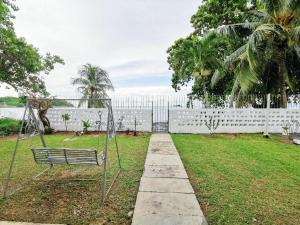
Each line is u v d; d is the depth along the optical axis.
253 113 11.95
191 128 12.13
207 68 14.55
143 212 3.12
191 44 13.96
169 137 10.38
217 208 3.36
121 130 12.39
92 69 20.33
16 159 6.19
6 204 3.51
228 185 4.28
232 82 16.78
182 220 2.91
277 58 13.12
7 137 10.60
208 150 7.42
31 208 3.38
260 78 14.10
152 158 6.24
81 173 5.01
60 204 3.50
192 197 3.62
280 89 13.34
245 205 3.47
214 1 17.66
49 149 4.08
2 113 14.48
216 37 13.59
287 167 5.53
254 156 6.62
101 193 3.91
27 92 12.73
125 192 3.95
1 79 11.80
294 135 10.39
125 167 5.43
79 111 12.49
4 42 10.59
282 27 11.50
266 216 3.17
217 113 12.03
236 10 16.34
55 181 4.52
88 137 10.46
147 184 4.21
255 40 11.55
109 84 20.84
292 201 3.65
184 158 6.30
